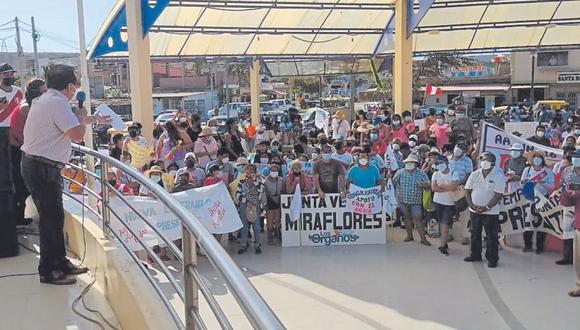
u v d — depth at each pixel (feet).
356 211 32.78
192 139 40.83
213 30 54.80
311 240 32.94
